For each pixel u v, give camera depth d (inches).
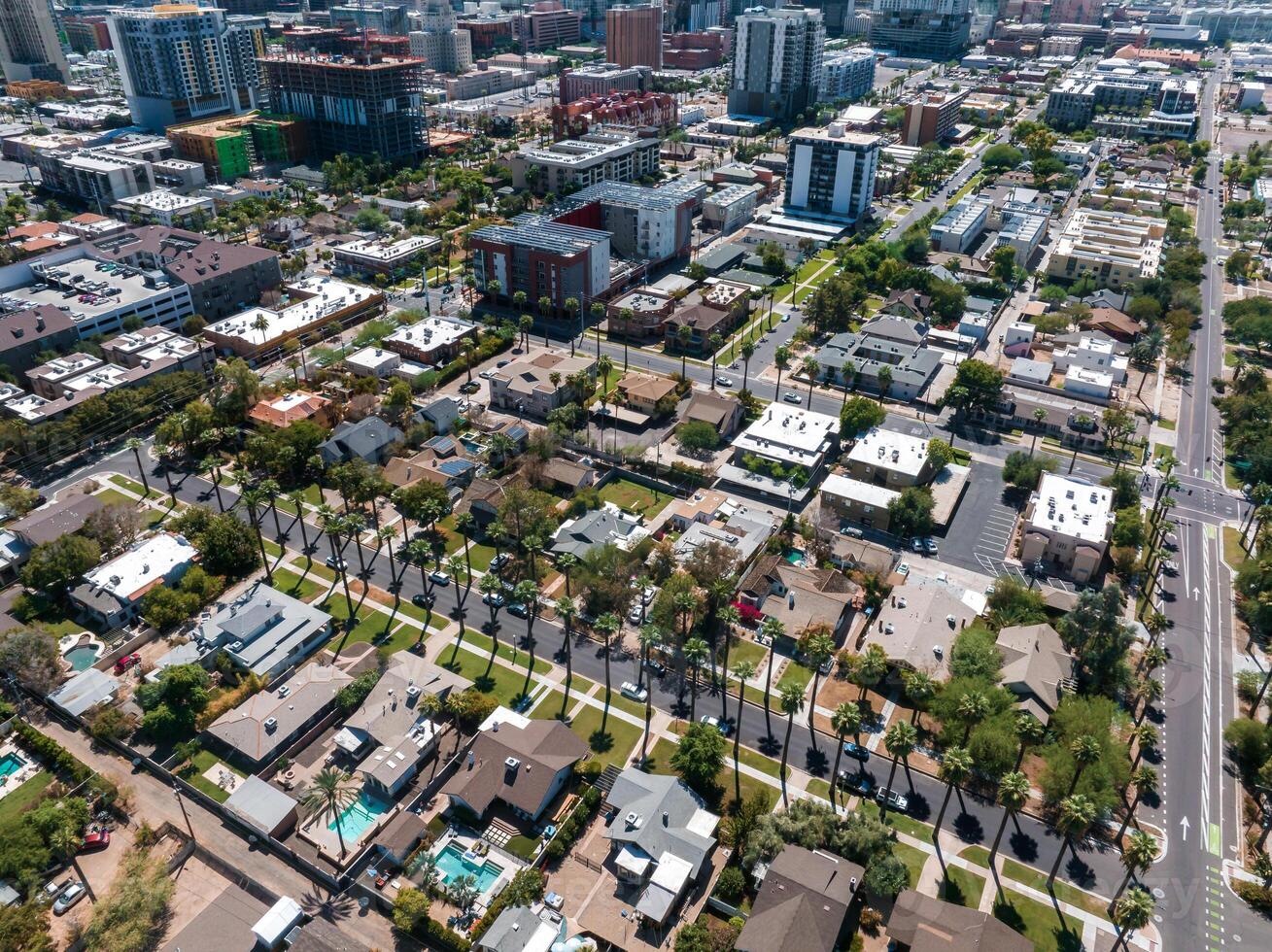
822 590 7790.4
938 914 5226.4
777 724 6845.5
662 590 7711.6
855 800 6205.7
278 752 6525.6
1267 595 7721.5
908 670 6973.4
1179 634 7701.8
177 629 7706.7
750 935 5123.0
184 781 6318.9
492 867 5753.0
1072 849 5895.7
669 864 5561.0
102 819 6087.6
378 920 5487.2
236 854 5871.1
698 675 7268.7
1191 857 5831.7
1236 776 6412.4
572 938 5315.0
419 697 6771.7
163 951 5236.2
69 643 7480.3
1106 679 6968.5
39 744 6496.1
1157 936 5339.6
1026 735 5885.8
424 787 6240.2
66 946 5319.9
